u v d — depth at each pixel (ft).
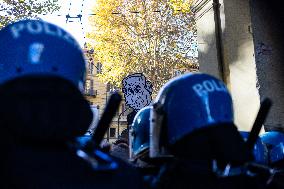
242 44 19.43
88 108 4.18
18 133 3.77
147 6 80.23
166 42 79.61
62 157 3.82
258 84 18.40
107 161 3.95
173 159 5.10
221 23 21.79
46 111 3.82
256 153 8.52
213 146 4.79
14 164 3.67
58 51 4.26
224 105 5.07
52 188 3.60
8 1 52.80
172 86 5.47
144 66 80.48
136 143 7.27
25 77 4.00
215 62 22.13
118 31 83.10
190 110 5.04
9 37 4.36
